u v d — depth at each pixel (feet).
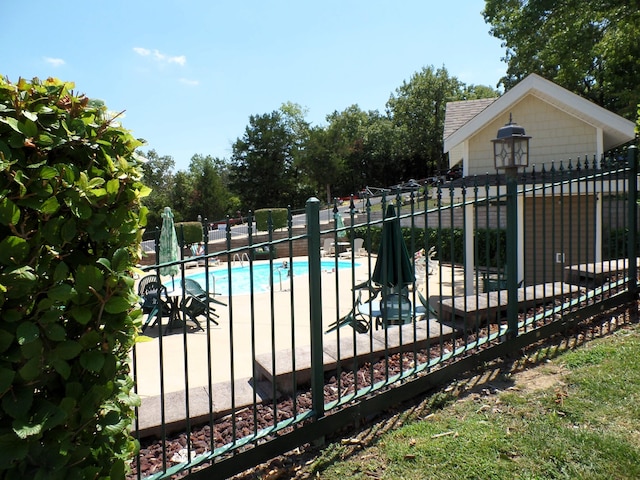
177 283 31.50
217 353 19.54
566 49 56.34
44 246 5.33
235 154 163.12
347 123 176.14
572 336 15.11
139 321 6.47
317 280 9.84
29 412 5.11
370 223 10.85
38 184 5.27
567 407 10.59
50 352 5.28
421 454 9.18
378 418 10.79
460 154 52.34
